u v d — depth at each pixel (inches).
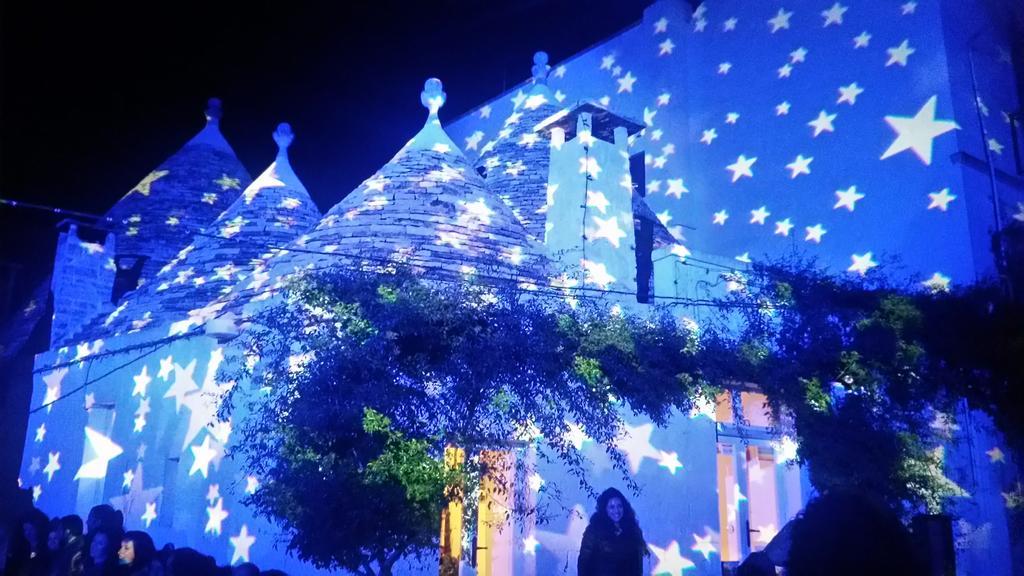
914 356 358.6
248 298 388.2
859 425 348.5
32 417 533.0
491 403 277.4
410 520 251.8
